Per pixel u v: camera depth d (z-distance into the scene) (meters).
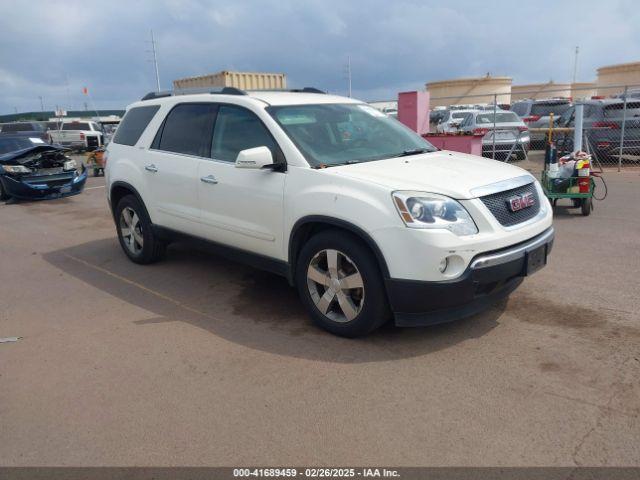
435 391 3.40
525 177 4.32
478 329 4.24
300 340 4.20
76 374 3.83
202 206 5.22
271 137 4.58
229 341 4.25
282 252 4.51
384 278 3.77
